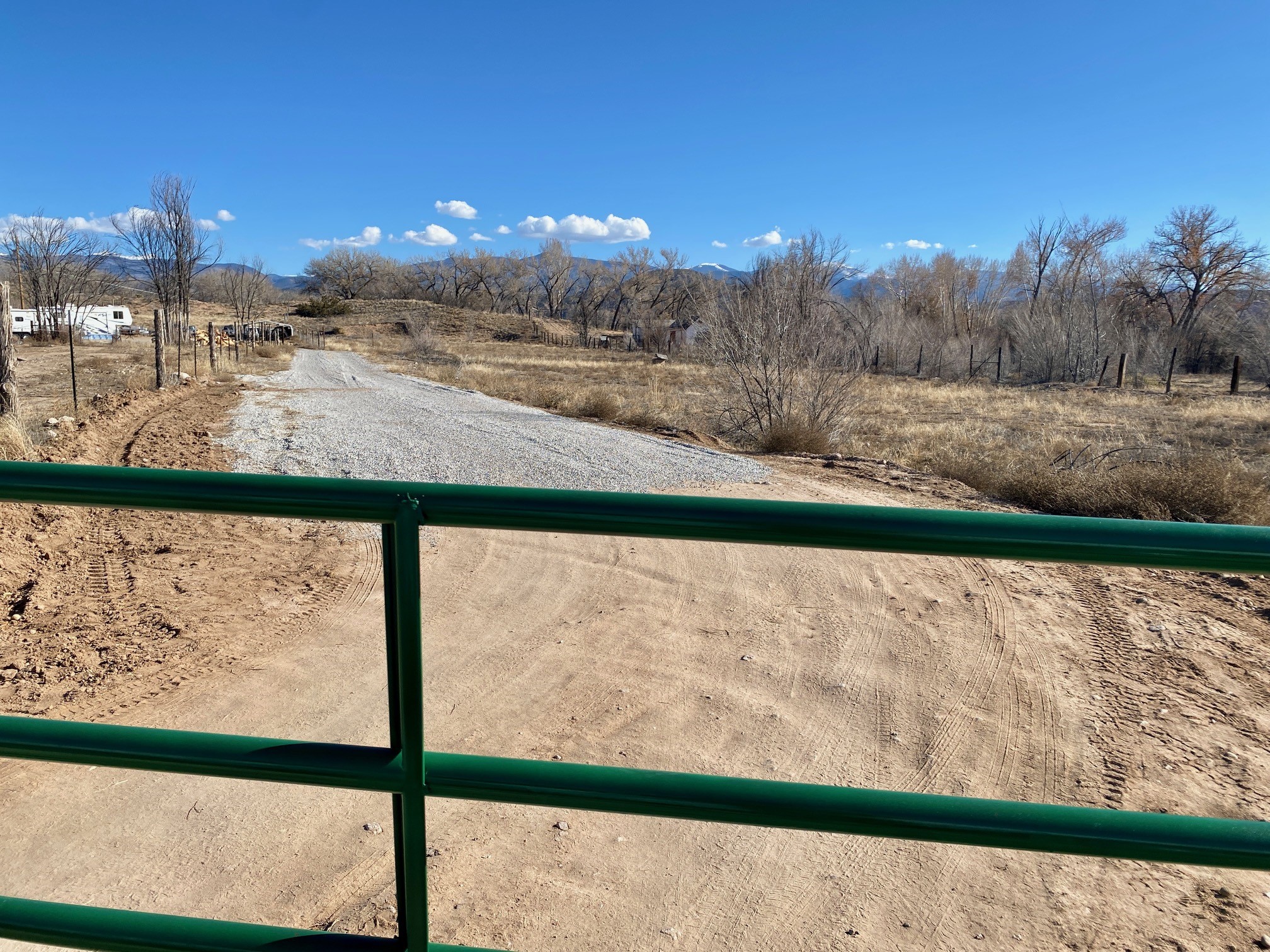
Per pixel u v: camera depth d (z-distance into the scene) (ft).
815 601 17.30
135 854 8.98
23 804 9.93
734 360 45.19
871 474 31.86
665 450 37.32
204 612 16.22
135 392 53.26
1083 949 7.59
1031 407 70.18
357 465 32.07
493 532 22.59
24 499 3.83
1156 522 3.15
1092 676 13.52
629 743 11.38
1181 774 10.45
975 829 3.43
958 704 12.55
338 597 17.31
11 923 4.06
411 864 3.87
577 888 8.52
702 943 7.75
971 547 3.22
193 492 3.71
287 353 147.84
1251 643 14.94
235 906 8.14
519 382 87.20
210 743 3.88
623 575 19.03
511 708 12.47
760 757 11.01
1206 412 65.67
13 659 13.75
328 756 3.81
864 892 8.49
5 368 31.45
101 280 147.64
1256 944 7.64
